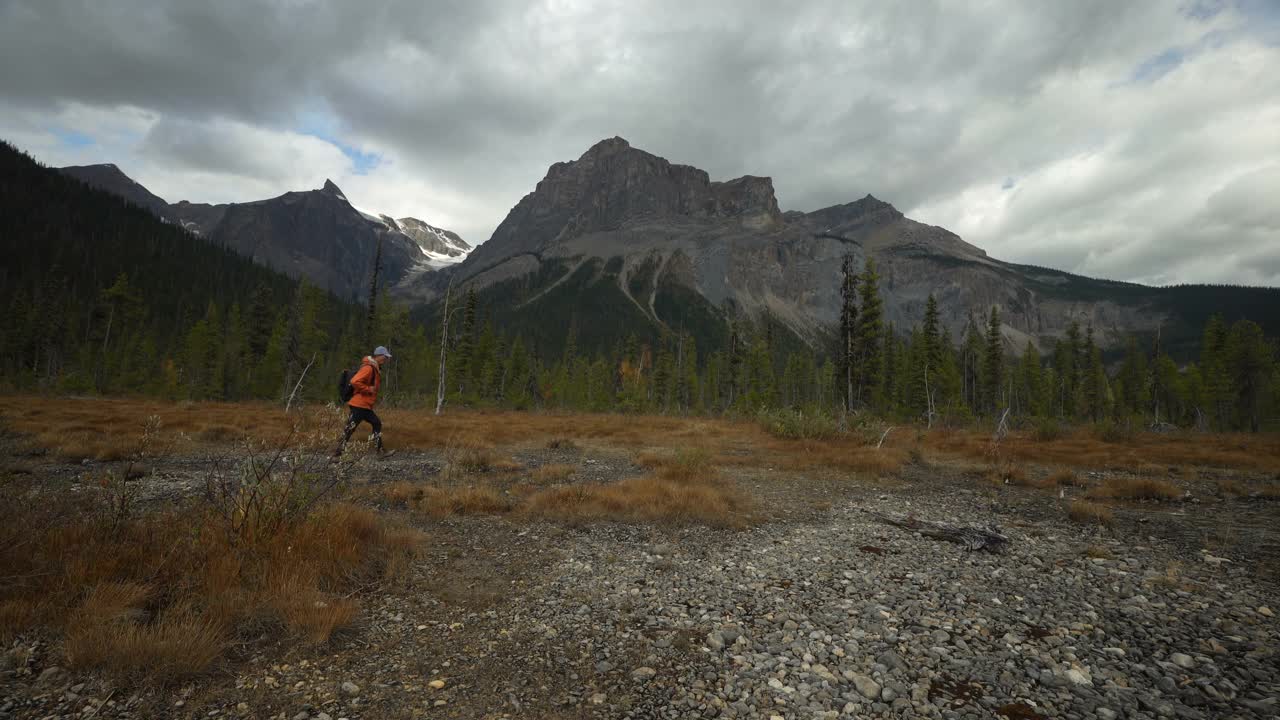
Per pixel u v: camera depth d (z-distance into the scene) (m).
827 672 3.67
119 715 2.78
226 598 3.92
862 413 33.53
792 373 89.56
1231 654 4.00
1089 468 15.32
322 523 5.30
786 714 3.18
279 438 12.91
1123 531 7.84
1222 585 5.53
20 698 2.81
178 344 73.31
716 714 3.16
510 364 70.44
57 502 4.87
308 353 47.19
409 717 2.95
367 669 3.46
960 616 4.71
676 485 9.52
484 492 8.44
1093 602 5.09
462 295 54.41
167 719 2.78
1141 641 4.25
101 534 4.41
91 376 50.47
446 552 6.00
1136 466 15.21
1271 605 5.00
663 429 24.91
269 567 4.36
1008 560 6.40
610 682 3.48
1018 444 21.11
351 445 6.82
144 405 26.38
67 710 2.77
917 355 57.12
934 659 3.91
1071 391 74.00
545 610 4.61
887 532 7.69
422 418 24.16
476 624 4.27
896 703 3.30
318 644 3.66
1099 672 3.74
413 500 8.20
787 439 21.12
